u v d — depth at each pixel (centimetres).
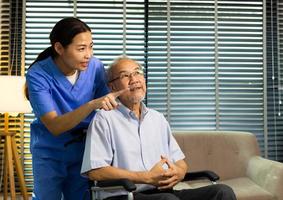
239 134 294
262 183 247
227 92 330
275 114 330
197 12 330
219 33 331
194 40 330
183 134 287
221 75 330
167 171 158
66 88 174
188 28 329
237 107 330
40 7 319
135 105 175
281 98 329
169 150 181
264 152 327
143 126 173
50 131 163
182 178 167
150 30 328
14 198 254
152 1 328
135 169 163
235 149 287
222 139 289
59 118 157
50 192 175
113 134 166
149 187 164
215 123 328
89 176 157
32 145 178
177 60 328
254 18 332
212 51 330
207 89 329
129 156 164
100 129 164
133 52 325
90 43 163
